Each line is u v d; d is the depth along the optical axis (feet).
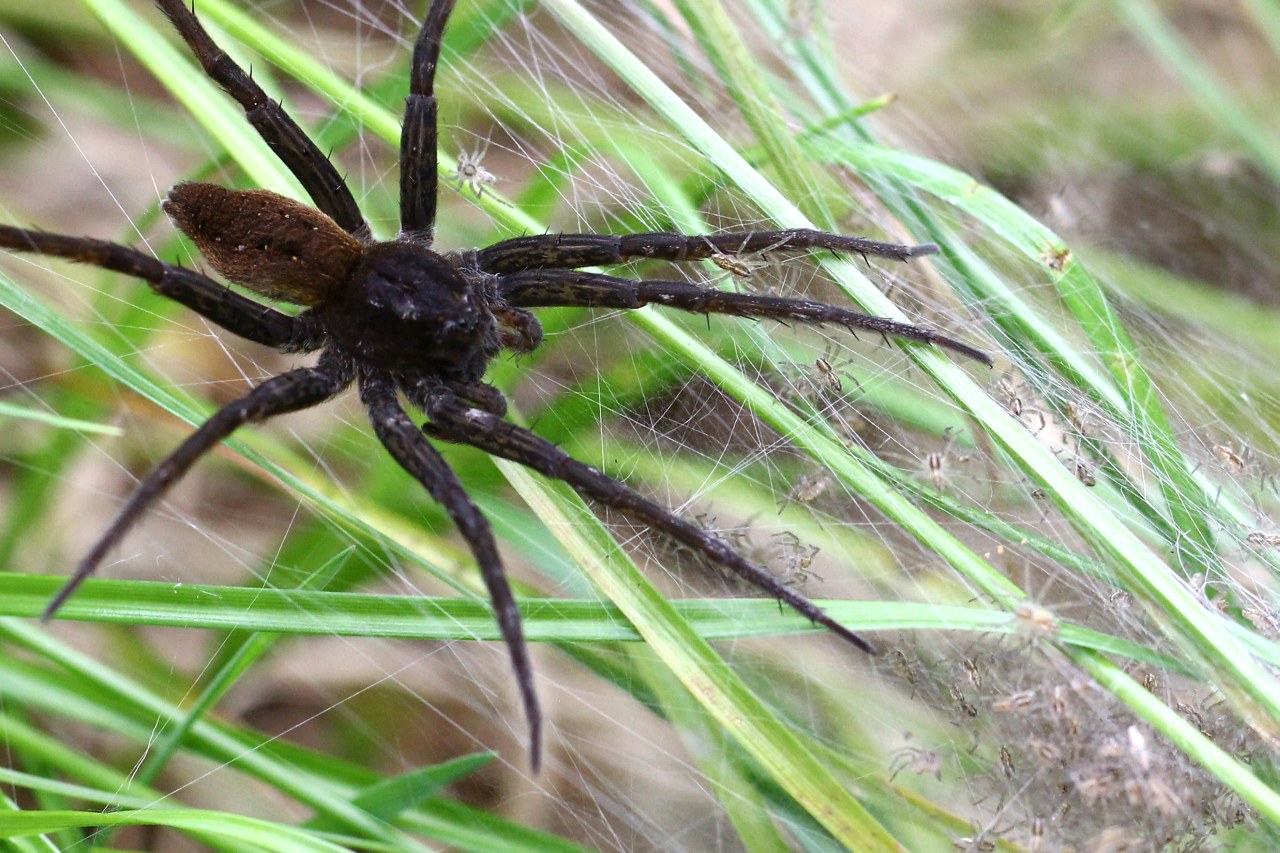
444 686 0.66
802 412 0.64
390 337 0.63
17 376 0.66
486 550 0.60
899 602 0.62
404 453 0.62
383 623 0.62
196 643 0.66
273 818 0.65
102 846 0.63
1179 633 0.61
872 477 0.63
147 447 0.67
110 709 0.64
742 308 0.62
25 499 0.66
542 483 0.63
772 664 0.65
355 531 0.65
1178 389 0.67
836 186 0.67
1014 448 0.62
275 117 0.64
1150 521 0.63
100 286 0.67
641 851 0.64
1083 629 0.62
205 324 0.67
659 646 0.61
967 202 0.65
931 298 0.66
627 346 0.66
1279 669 0.61
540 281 0.63
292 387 0.62
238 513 0.67
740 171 0.64
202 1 0.65
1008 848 0.62
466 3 0.67
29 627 0.63
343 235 0.64
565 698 0.66
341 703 0.65
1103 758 0.62
